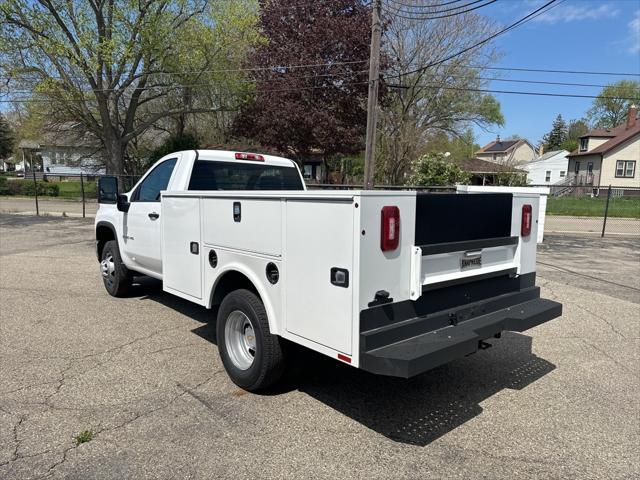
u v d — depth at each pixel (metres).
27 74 24.11
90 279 8.05
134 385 4.01
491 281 3.84
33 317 5.88
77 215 20.73
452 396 3.94
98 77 23.48
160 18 21.88
